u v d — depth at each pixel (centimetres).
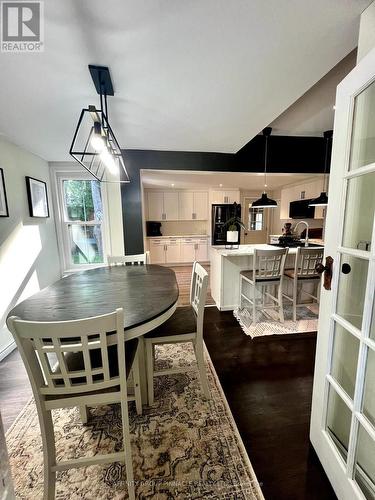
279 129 297
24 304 138
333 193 109
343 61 162
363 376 93
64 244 345
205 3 94
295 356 216
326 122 274
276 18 101
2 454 52
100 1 92
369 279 88
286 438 136
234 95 165
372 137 99
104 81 143
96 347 95
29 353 96
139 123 213
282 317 282
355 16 100
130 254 328
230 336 252
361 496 91
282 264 273
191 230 693
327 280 113
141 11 96
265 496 108
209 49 119
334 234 108
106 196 323
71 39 110
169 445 132
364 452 98
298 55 125
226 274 318
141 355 158
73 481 116
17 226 252
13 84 146
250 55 125
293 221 566
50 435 105
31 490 113
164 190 627
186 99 170
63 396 104
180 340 158
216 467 120
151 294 155
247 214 724
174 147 292
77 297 150
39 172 301
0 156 230
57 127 212
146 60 127
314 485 112
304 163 332
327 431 119
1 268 228
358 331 95
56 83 147
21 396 174
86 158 296
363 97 96
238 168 325
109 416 153
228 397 167
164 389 175
